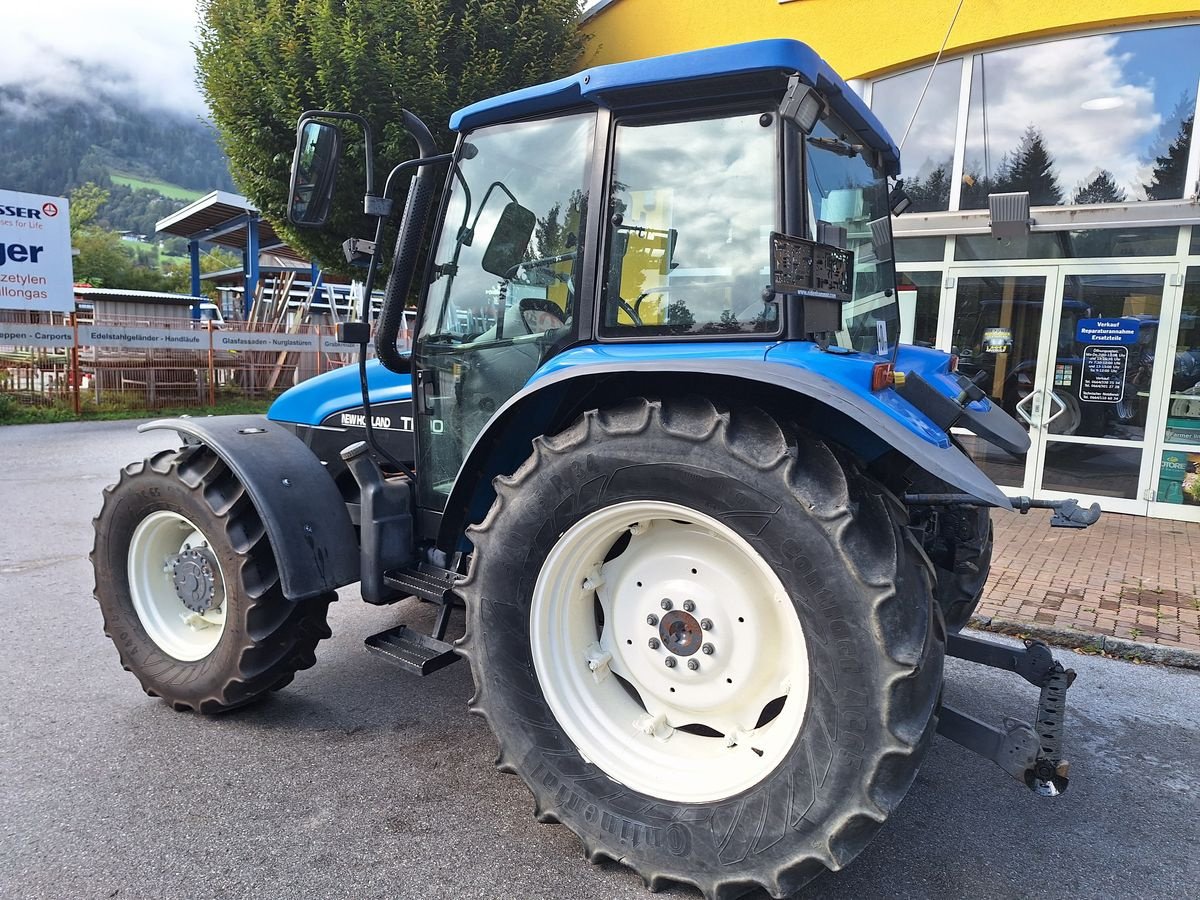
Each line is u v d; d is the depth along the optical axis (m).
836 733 1.88
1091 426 7.14
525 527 2.29
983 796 2.78
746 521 1.97
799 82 2.08
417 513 3.14
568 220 2.62
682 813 2.13
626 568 2.35
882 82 8.00
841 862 1.90
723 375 2.15
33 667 3.69
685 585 2.24
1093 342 7.05
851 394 1.99
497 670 2.36
